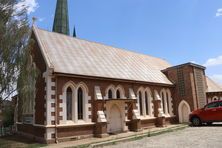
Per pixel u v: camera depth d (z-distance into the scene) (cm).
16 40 1443
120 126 2027
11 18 1511
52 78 1619
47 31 2114
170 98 2755
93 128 1778
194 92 2675
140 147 1211
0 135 2191
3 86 1389
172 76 2880
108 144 1391
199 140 1323
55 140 1530
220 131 1658
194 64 2770
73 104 1711
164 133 1808
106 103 1927
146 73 2623
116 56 2589
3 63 1390
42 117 1617
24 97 1484
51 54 1803
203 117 2134
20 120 2072
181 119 2720
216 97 2958
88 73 1841
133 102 2102
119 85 2095
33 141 1642
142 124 2205
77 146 1347
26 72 1477
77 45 2238
